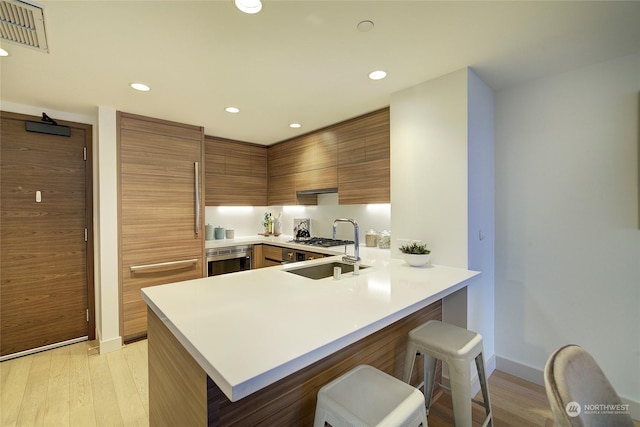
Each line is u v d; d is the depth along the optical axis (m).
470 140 2.00
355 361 1.46
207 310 1.25
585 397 0.79
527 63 1.92
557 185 2.10
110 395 2.07
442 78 2.08
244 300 1.38
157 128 3.00
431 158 2.15
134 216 2.86
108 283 2.71
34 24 1.46
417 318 1.89
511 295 2.31
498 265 2.37
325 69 1.97
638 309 1.82
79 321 2.93
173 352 1.23
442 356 1.41
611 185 1.90
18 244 2.63
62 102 2.55
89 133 2.95
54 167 2.79
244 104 2.61
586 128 1.98
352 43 1.67
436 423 1.76
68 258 2.87
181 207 3.16
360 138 2.91
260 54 1.78
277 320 1.14
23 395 2.08
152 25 1.48
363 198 2.88
